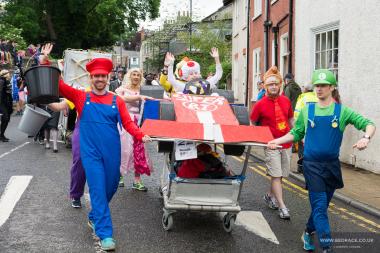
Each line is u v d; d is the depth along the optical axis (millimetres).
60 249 5285
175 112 5812
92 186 5293
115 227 6141
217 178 5859
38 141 14383
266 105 6906
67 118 12789
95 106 5406
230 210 5777
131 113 7973
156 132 5305
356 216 6934
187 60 7387
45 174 9266
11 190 7902
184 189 5699
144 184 8695
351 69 11008
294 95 11875
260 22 20562
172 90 8148
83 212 6734
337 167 5074
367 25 10273
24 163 10445
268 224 6445
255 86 21734
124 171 8078
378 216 6840
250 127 5508
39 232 5852
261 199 7848
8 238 5625
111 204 7250
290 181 9336
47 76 5375
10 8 36000
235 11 27344
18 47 30219
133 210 6949
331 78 4965
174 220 6516
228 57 32500
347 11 11188
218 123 5645
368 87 10258
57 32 39719
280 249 5469
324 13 12500
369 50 10211
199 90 6742
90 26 40625
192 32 39656
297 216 6863
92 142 5375
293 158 11766
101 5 38500
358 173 10023
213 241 5703
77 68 14836
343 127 5035
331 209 7332
